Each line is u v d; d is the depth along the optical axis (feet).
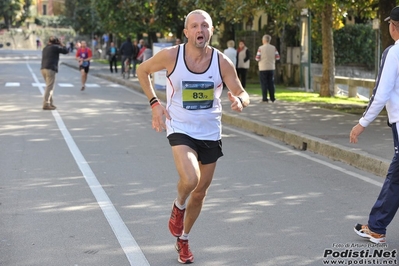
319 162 69.46
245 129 97.66
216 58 35.73
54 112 111.55
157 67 35.94
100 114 110.52
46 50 114.52
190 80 35.40
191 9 175.94
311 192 55.01
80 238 41.55
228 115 104.73
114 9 242.37
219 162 68.74
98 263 36.96
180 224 36.52
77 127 93.35
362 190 55.88
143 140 82.33
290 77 196.85
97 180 58.70
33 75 222.28
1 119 100.73
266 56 126.62
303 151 77.30
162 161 68.18
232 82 36.06
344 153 69.36
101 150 74.54
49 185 56.59
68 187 55.88
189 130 35.65
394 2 108.88
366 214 47.93
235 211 48.55
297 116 103.40
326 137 78.79
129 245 40.22
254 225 44.83
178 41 182.60
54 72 114.62
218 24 170.91
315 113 108.37
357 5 118.93
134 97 147.74
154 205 49.98
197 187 36.55
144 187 56.08
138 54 225.76
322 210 49.01
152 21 206.80
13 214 47.19
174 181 58.59
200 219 46.26
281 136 85.56
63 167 64.44
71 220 45.68
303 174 62.75
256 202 51.39
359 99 143.54
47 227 43.96
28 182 57.72
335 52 211.00
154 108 36.24
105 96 148.15
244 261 37.45
